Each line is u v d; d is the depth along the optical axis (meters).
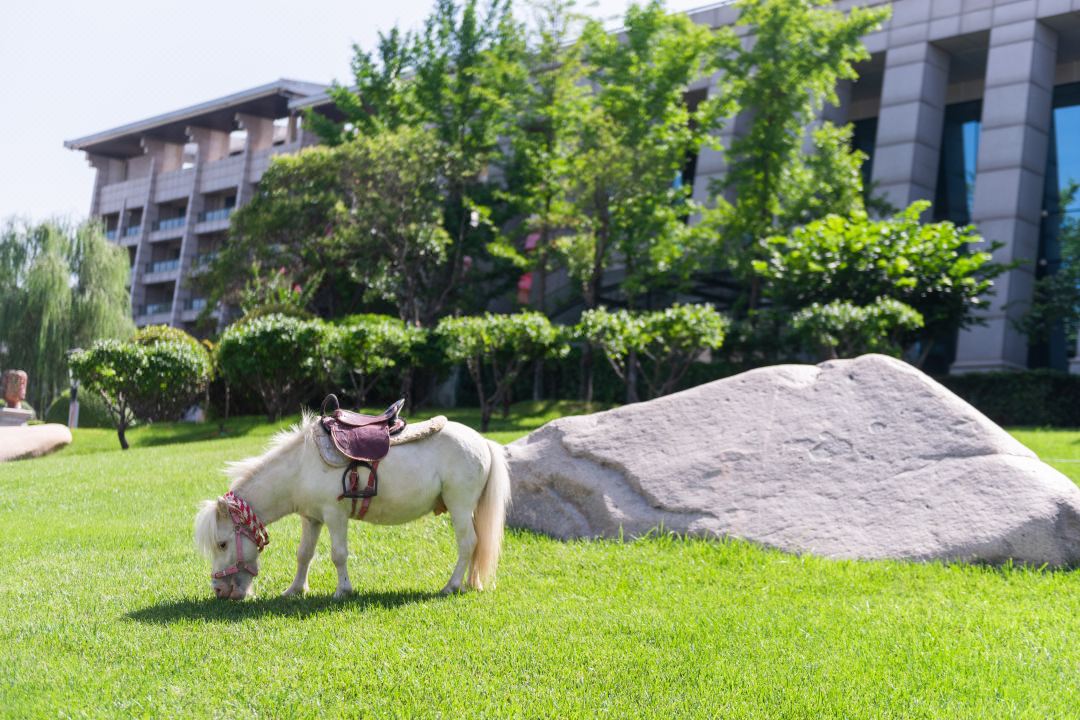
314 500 7.51
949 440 9.47
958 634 6.59
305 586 7.89
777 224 31.84
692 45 30.47
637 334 24.23
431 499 7.67
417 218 33.75
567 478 10.45
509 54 33.47
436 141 34.66
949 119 39.25
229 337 26.59
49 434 24.89
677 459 10.19
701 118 31.30
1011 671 5.81
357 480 7.40
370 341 26.08
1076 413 27.91
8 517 12.94
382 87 38.16
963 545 8.59
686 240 31.39
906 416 9.83
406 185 33.94
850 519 9.13
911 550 8.69
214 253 46.09
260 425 27.36
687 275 31.73
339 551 7.55
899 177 36.72
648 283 32.28
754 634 6.55
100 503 13.72
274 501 7.56
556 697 5.34
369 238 33.38
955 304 25.88
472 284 38.66
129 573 9.03
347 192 35.22
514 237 34.75
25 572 9.20
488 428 24.73
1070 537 8.54
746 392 10.65
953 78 39.34
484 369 36.41
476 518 7.96
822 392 10.38
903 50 37.59
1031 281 34.22
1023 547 8.48
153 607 7.49
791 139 30.88
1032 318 32.28
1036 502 8.64
